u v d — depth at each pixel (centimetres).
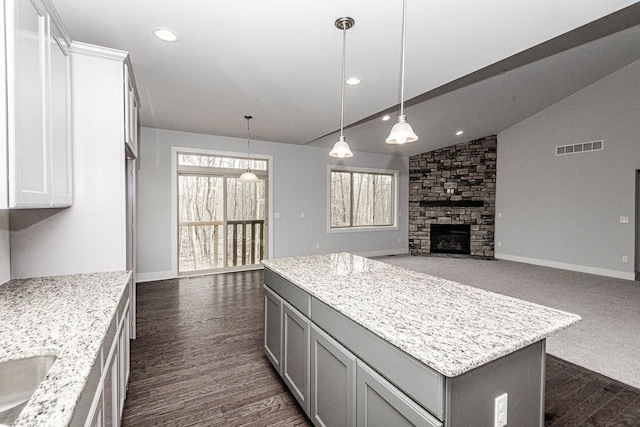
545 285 489
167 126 503
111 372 144
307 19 210
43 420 74
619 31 381
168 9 201
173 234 537
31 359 108
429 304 145
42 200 145
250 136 577
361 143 675
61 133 175
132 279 294
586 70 498
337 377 150
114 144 212
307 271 217
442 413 93
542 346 122
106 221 211
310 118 450
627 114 528
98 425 116
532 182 667
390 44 241
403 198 814
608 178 552
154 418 192
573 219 601
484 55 257
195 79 312
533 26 215
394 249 803
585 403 206
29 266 196
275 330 235
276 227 638
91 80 204
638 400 209
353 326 137
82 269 207
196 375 241
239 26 219
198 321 348
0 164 113
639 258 533
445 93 466
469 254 769
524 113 639
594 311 370
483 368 102
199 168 561
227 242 592
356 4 193
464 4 191
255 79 311
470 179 759
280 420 193
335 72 294
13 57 115
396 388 112
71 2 193
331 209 720
